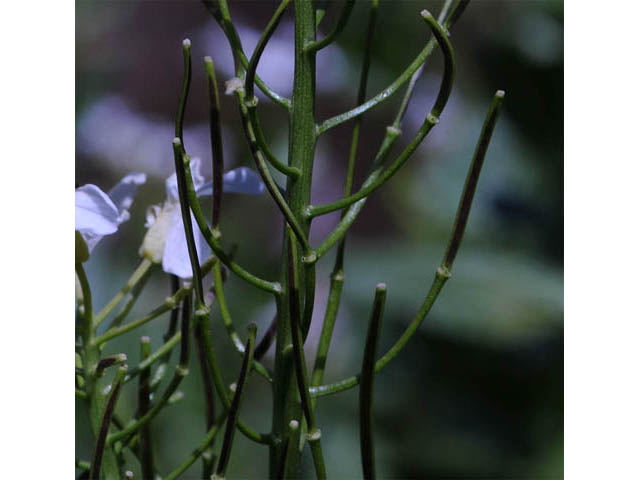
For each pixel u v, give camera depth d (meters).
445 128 0.58
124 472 0.30
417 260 0.53
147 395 0.30
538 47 0.47
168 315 0.57
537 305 0.47
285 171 0.28
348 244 0.57
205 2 0.29
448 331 0.48
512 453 0.49
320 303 0.54
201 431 0.52
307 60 0.29
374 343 0.28
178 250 0.29
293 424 0.28
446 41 0.27
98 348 0.29
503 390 0.49
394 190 0.58
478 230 0.51
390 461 0.50
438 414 0.50
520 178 0.50
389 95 0.29
